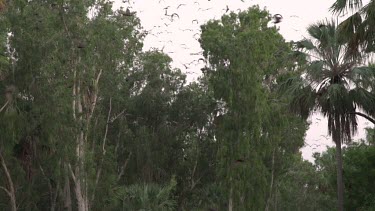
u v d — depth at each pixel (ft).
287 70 139.33
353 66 78.79
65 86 111.75
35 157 116.88
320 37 80.28
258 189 127.44
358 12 59.62
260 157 129.39
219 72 134.31
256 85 132.16
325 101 78.69
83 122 114.42
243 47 134.31
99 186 123.34
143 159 148.77
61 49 111.45
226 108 134.82
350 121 78.95
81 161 113.80
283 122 132.98
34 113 110.73
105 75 125.29
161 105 156.04
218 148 135.44
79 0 113.39
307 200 176.24
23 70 110.52
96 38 117.29
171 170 156.04
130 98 153.69
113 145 145.69
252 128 129.18
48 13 112.16
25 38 110.01
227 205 141.08
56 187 133.90
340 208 79.92
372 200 97.91
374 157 100.63
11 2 112.06
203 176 157.79
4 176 116.98
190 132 159.33
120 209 114.73
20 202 122.01
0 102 109.50
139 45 136.15
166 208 107.04
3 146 108.27
